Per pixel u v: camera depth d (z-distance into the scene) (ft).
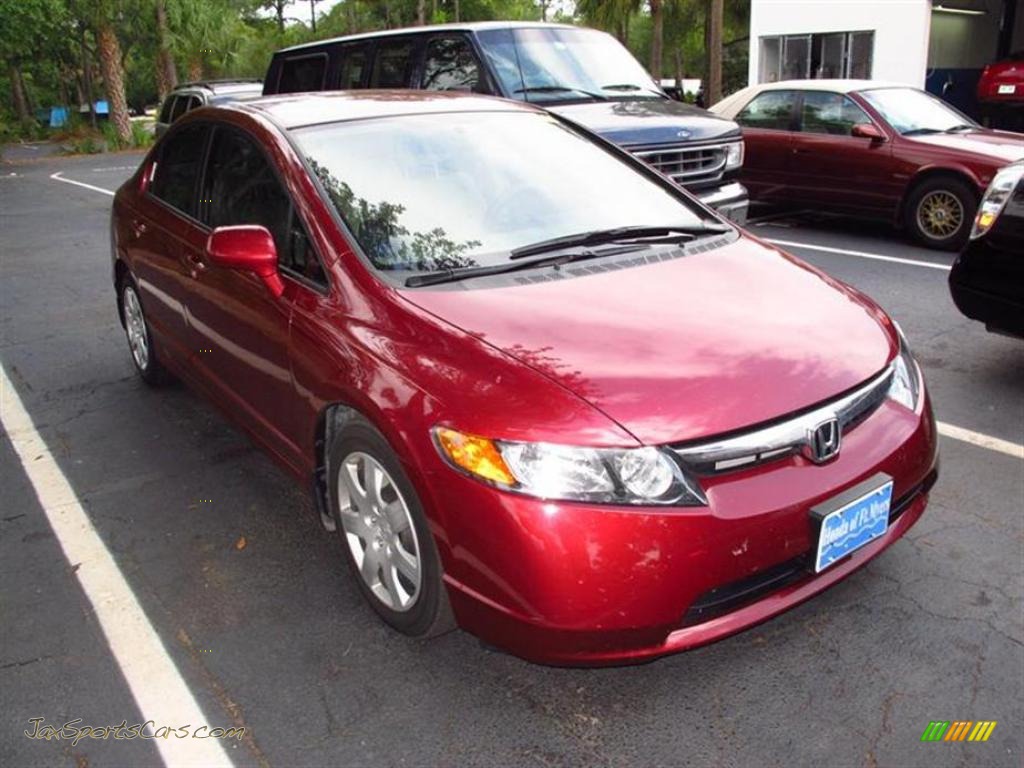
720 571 7.77
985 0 59.41
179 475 13.74
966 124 30.04
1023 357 17.52
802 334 9.20
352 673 9.18
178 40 97.66
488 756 8.07
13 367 19.17
